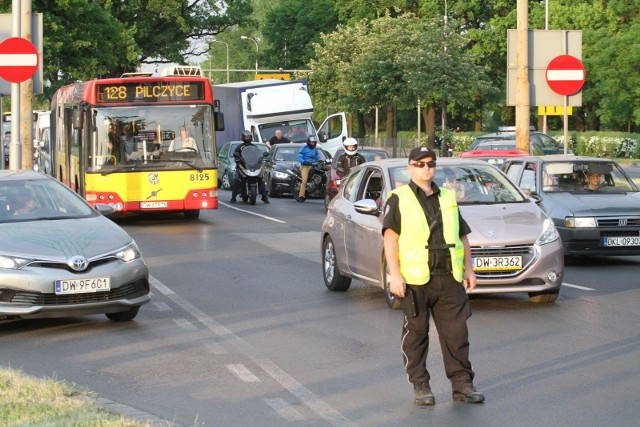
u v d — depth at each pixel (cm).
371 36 7281
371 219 1485
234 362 1088
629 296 1534
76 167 2973
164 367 1065
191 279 1747
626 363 1065
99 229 1339
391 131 9056
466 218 1448
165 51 7838
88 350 1158
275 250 2198
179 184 2831
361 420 852
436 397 930
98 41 6341
